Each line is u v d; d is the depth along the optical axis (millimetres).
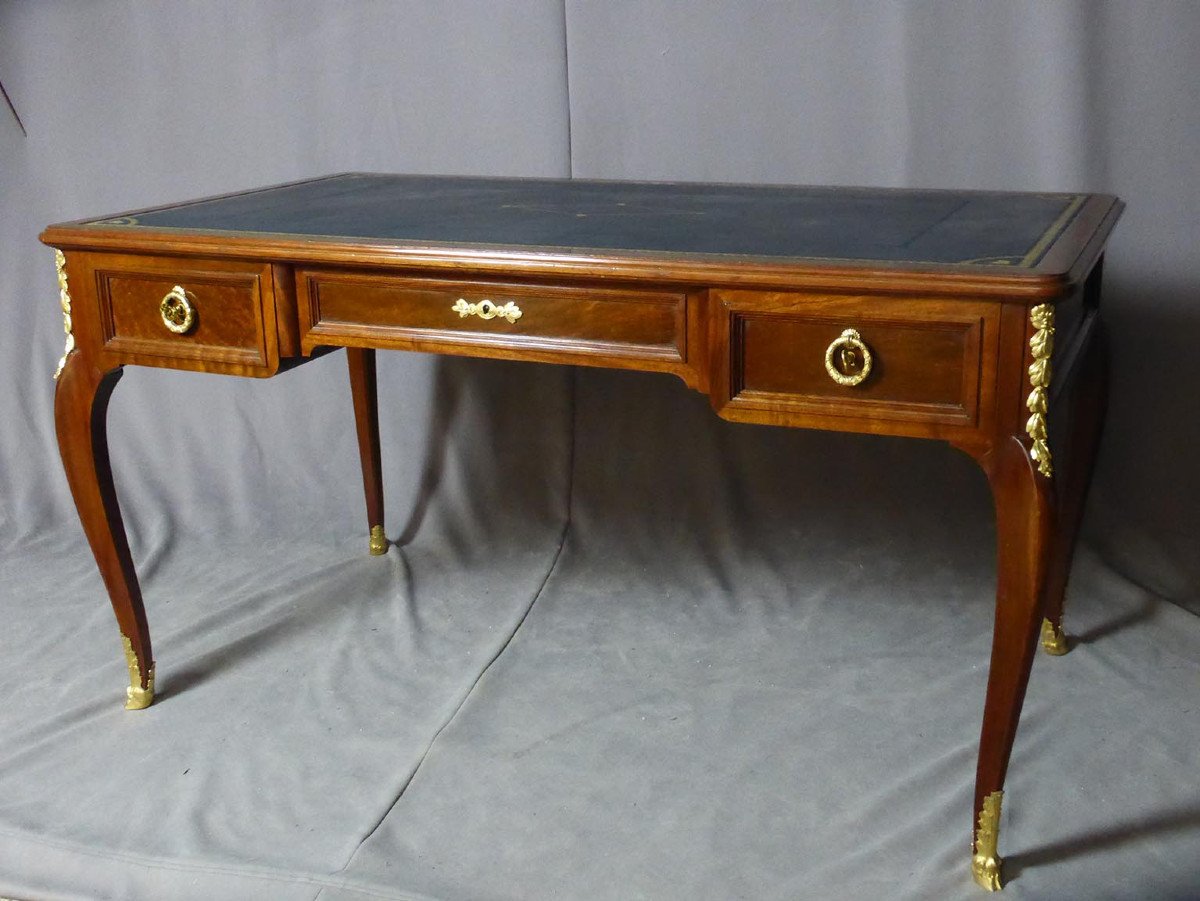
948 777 1802
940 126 2258
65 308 1844
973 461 2408
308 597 2410
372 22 2465
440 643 2252
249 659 2195
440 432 2660
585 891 1606
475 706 2027
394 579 2475
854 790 1795
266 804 1796
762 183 2211
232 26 2521
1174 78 2117
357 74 2502
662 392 2527
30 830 1740
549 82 2420
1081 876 1601
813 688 2066
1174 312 2225
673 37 2344
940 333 1427
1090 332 1864
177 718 2018
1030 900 1562
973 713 1971
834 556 2475
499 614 2354
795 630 2256
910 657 2150
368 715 2020
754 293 1482
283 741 1950
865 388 1480
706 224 1732
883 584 2385
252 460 2768
